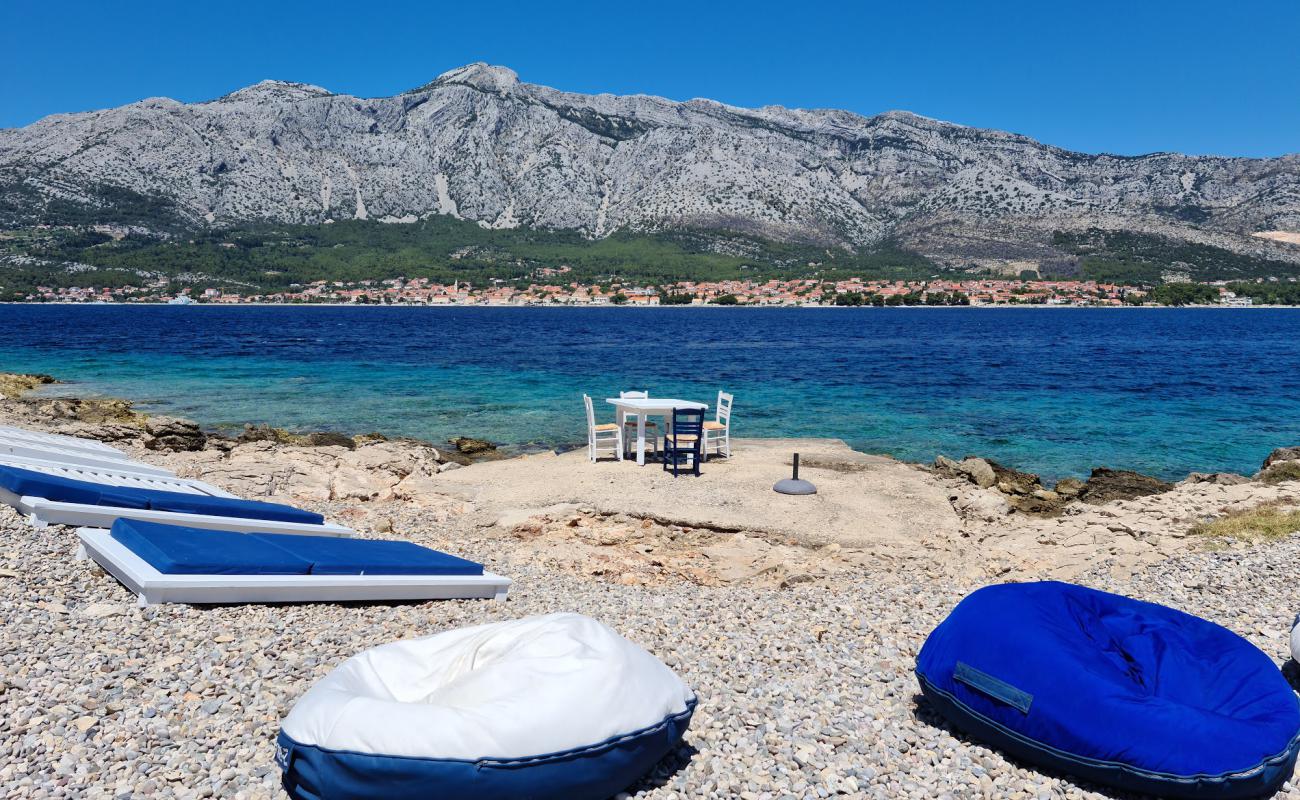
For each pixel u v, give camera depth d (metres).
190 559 7.93
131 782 4.97
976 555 12.47
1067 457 23.44
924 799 5.34
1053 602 6.70
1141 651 6.22
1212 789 5.13
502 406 31.09
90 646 6.80
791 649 8.00
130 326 97.62
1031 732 5.69
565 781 4.73
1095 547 12.64
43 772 5.01
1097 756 5.40
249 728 5.71
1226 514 13.97
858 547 12.54
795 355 60.78
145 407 30.47
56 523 9.84
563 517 13.60
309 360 51.09
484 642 5.69
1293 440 26.22
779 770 5.57
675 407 16.67
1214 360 58.88
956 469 19.19
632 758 5.02
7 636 6.87
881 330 107.00
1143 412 31.80
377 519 13.69
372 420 27.94
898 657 7.91
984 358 59.19
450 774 4.50
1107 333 101.62
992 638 6.11
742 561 12.09
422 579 8.90
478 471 17.83
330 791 4.60
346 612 8.25
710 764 5.60
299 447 19.44
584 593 9.95
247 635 7.33
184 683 6.31
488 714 4.69
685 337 86.12
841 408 31.78
